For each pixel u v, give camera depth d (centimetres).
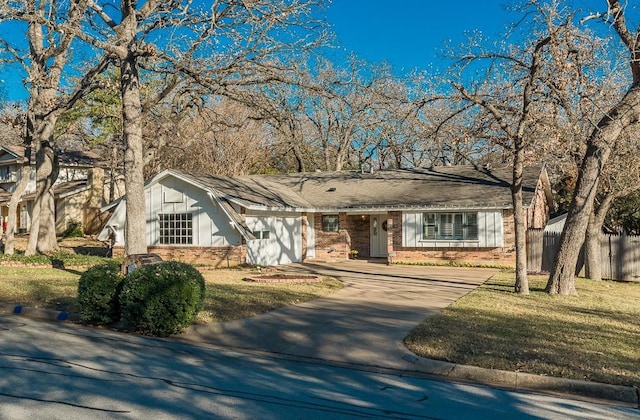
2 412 522
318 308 1178
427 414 570
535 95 1381
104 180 3778
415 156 4138
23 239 3173
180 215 2197
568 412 591
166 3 1460
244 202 2050
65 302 1159
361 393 644
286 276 1712
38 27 2005
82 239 3322
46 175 2169
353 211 2406
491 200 2177
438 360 775
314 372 744
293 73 1647
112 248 2312
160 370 717
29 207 3731
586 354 792
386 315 1104
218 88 1587
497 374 720
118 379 661
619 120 1330
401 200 2378
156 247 2219
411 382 704
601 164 1381
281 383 676
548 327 977
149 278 950
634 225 2709
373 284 1625
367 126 3109
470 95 1370
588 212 1398
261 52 1526
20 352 778
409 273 1953
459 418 560
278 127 1862
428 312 1142
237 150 3397
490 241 2175
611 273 1897
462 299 1309
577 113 1349
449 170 2683
